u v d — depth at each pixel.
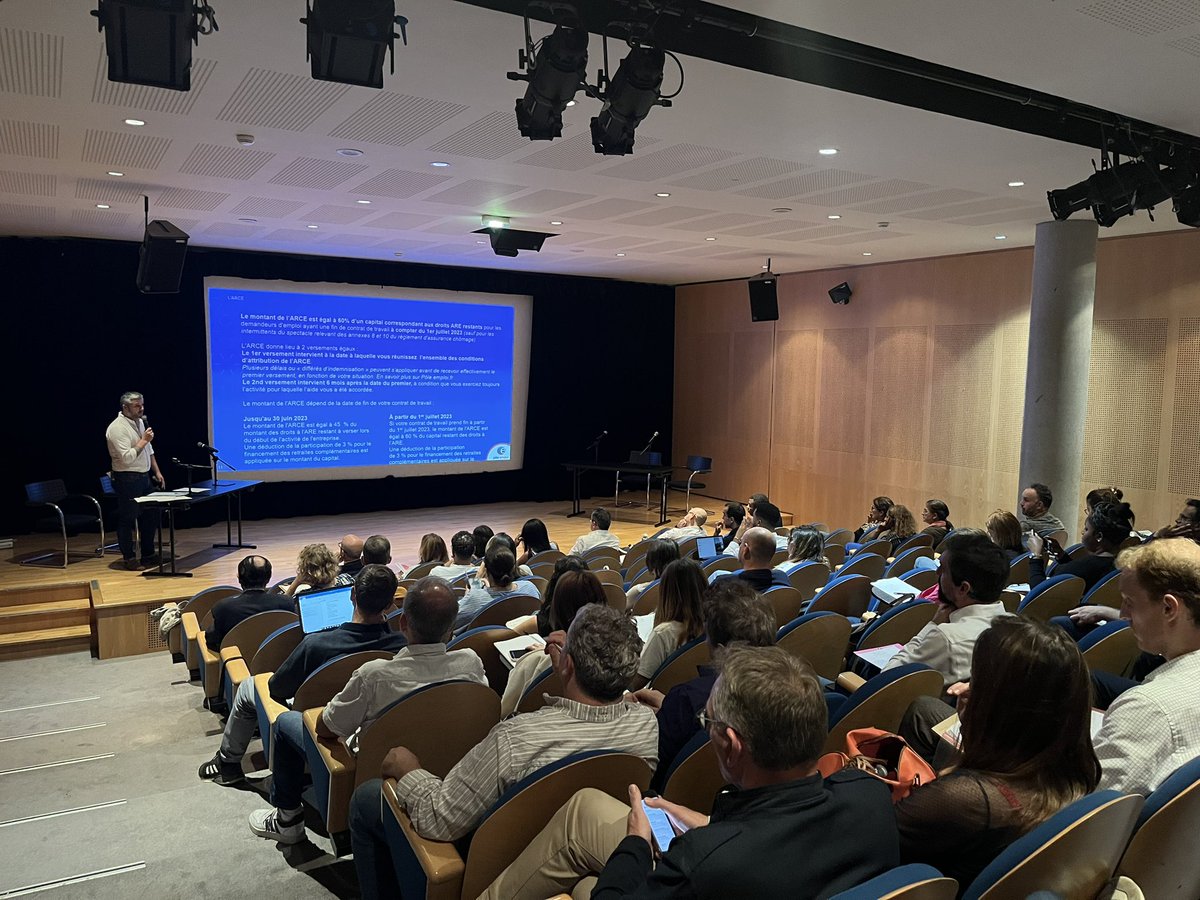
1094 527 3.93
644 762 1.85
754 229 7.82
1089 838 1.30
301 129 4.66
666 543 4.15
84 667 6.10
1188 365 7.22
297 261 10.36
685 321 13.31
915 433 9.73
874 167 5.36
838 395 10.72
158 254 6.68
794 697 1.29
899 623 3.32
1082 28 3.16
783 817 1.25
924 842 1.42
